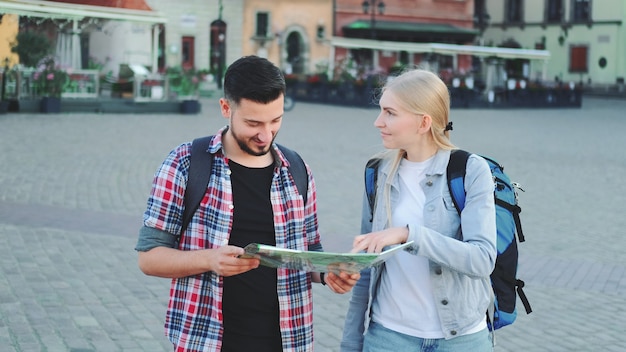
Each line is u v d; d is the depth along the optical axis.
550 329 6.76
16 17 29.50
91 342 5.85
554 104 40.75
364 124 26.70
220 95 38.78
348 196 12.90
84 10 26.70
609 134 26.61
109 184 12.84
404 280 3.32
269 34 45.19
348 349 3.50
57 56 28.05
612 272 8.79
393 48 40.62
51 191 11.96
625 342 6.49
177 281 3.08
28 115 24.17
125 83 28.08
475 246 3.12
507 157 19.09
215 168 3.08
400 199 3.38
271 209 3.09
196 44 42.72
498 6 58.59
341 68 40.09
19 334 5.91
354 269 2.86
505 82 40.19
